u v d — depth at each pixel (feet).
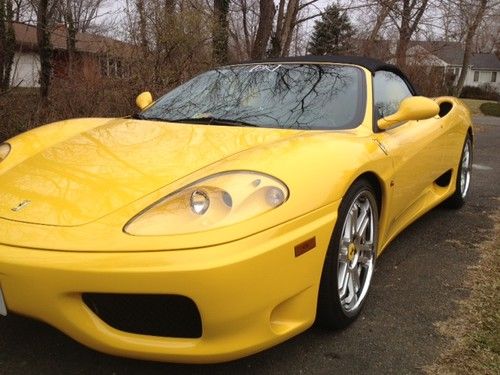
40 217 6.68
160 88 24.98
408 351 7.72
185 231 6.16
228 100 10.61
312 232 6.85
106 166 7.77
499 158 26.09
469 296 9.53
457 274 10.56
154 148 8.34
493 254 11.70
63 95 21.44
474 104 106.32
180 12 28.30
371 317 8.72
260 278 6.23
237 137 8.66
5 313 6.44
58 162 8.16
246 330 6.30
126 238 6.15
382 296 9.53
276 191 6.72
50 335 7.95
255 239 6.24
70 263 6.02
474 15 51.39
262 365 7.33
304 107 9.93
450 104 14.82
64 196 7.05
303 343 7.88
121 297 6.17
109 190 7.04
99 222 6.44
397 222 10.78
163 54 27.25
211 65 28.81
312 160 7.46
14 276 6.16
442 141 12.70
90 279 5.97
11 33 22.29
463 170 15.43
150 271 5.90
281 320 6.89
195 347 6.24
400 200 10.19
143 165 7.67
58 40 25.67
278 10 37.35
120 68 25.36
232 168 7.02
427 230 13.38
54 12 25.68
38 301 6.17
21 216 6.75
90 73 22.59
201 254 5.98
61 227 6.44
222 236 6.11
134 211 6.56
